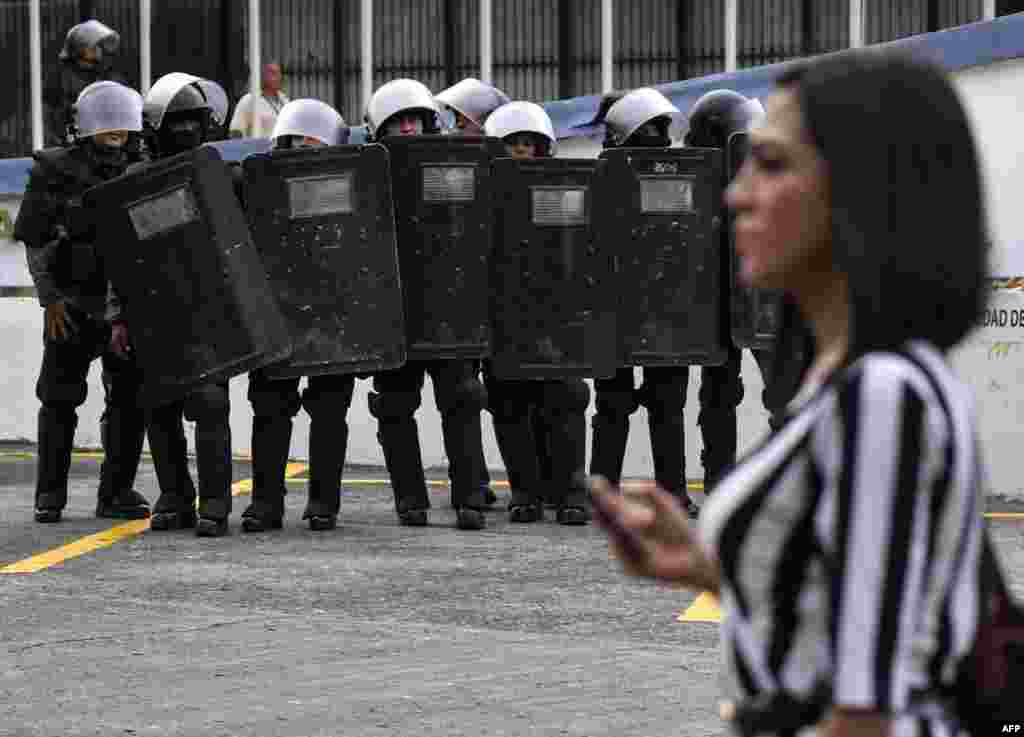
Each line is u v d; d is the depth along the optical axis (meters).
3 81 30.61
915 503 3.97
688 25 27.45
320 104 21.36
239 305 20.20
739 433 24.64
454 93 24.03
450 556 19.00
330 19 29.05
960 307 4.12
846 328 4.25
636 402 21.83
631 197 21.28
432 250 20.69
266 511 21.00
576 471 21.67
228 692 12.84
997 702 4.10
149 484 25.91
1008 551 18.94
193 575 17.84
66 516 22.42
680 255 21.39
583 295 21.12
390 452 21.42
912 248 4.10
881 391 4.02
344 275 20.47
